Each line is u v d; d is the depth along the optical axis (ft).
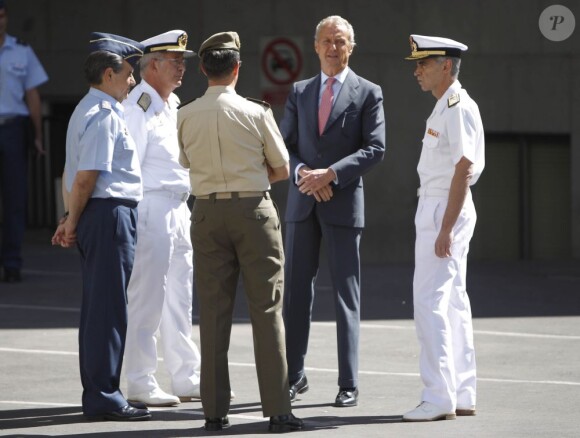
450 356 69.56
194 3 161.38
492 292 131.44
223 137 66.03
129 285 73.92
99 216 68.13
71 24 162.20
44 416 70.44
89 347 68.39
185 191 75.05
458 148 68.44
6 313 112.47
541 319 112.27
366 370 86.99
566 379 83.25
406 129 164.55
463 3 165.68
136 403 71.46
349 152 77.00
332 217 75.66
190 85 161.68
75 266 145.48
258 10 162.20
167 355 76.28
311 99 77.41
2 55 127.65
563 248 171.12
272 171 68.44
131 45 69.15
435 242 69.31
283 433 65.67
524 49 167.53
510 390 79.25
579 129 168.55
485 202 169.78
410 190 164.66
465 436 64.64
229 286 67.10
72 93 162.50
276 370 66.08
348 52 77.20
